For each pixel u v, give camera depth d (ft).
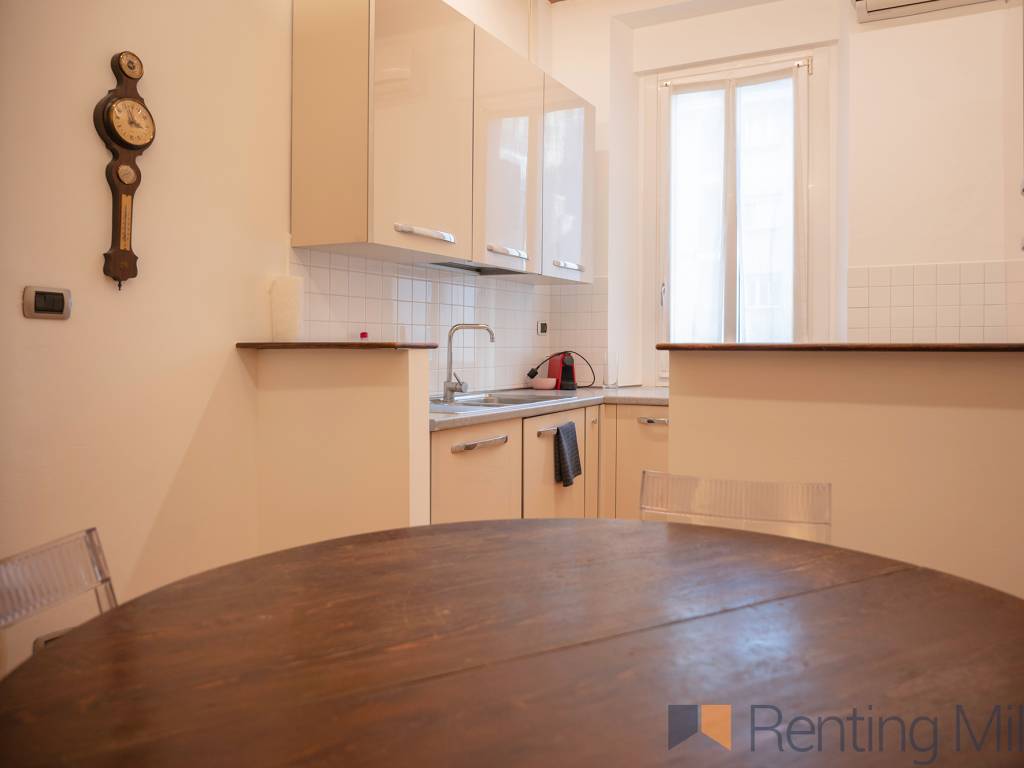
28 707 2.36
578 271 12.64
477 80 9.80
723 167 13.78
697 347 7.58
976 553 6.73
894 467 7.00
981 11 11.48
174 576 7.39
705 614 3.18
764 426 7.50
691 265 14.15
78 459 6.54
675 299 14.33
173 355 7.35
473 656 2.74
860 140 12.09
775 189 13.41
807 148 13.15
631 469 12.02
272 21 8.40
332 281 9.30
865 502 7.11
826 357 7.23
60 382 6.39
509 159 10.53
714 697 2.44
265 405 8.29
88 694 2.44
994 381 6.64
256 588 3.50
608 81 13.55
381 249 8.85
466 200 9.61
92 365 6.63
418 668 2.64
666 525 4.68
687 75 14.02
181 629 3.00
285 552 4.10
